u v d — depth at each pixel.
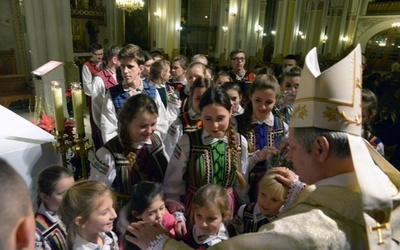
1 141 1.44
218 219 1.22
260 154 1.62
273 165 1.53
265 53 16.77
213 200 1.22
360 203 0.59
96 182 1.17
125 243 0.96
